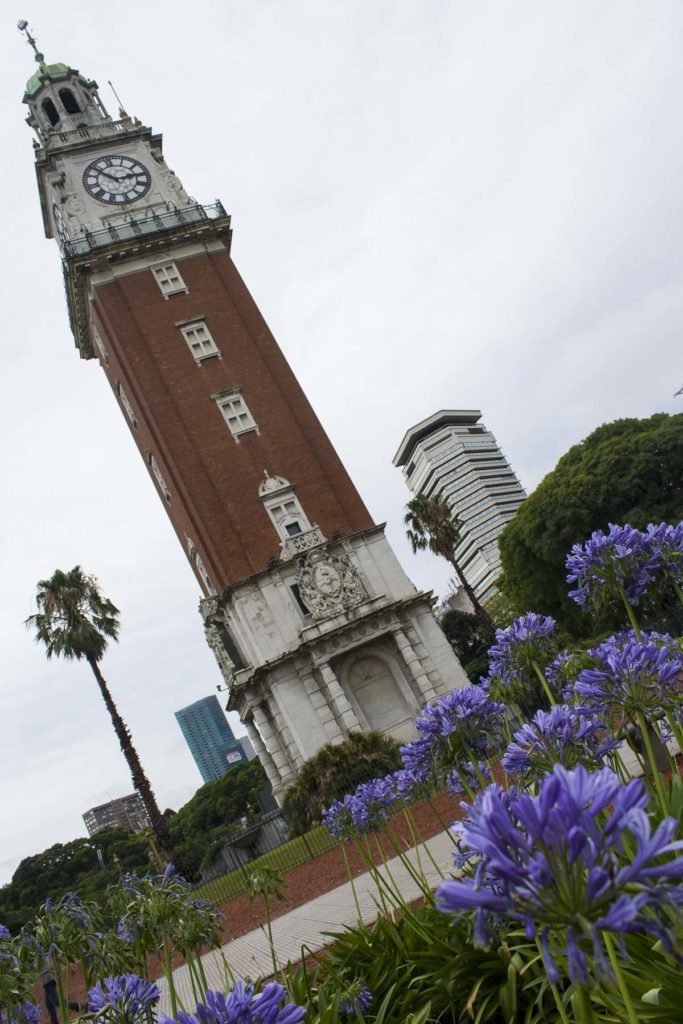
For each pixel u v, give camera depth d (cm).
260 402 4519
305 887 1739
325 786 3005
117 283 4756
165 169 5234
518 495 18188
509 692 513
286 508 4269
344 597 4003
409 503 4997
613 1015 323
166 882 501
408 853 1417
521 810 177
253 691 4050
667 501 4947
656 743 409
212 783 10194
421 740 429
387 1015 458
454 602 13012
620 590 481
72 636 3850
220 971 1063
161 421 4425
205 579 4697
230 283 4862
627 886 170
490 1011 416
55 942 477
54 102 5422
